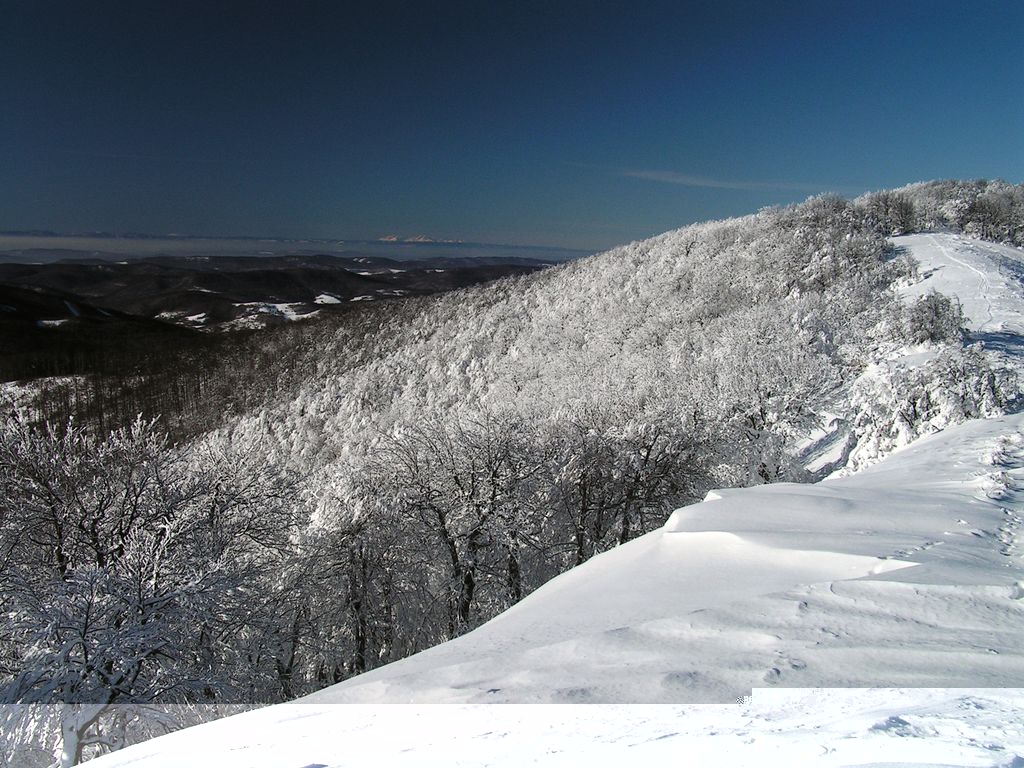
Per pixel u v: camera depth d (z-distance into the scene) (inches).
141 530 631.8
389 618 812.6
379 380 3068.4
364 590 794.8
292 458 2391.7
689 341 1792.6
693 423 1105.4
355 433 2434.8
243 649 638.5
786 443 1094.4
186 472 711.1
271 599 687.1
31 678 442.0
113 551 625.3
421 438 936.9
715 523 411.8
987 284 1636.3
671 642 240.2
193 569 585.6
